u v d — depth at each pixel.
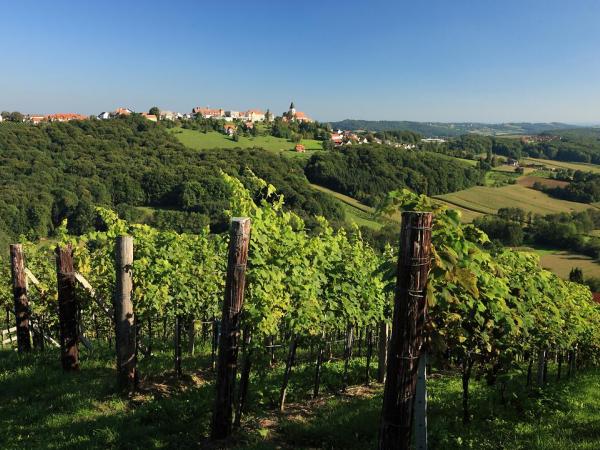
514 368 7.25
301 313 7.66
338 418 7.19
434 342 4.92
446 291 4.61
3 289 13.68
